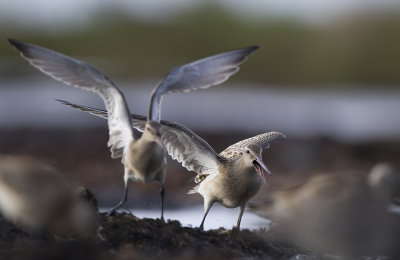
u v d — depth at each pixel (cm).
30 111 2709
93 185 1728
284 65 4669
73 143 2180
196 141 1115
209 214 1450
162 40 4912
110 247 980
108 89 1136
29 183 836
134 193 1681
